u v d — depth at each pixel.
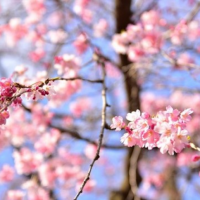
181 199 9.52
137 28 7.76
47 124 8.46
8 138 8.68
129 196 8.68
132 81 8.76
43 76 4.46
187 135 3.08
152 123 3.16
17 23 9.03
